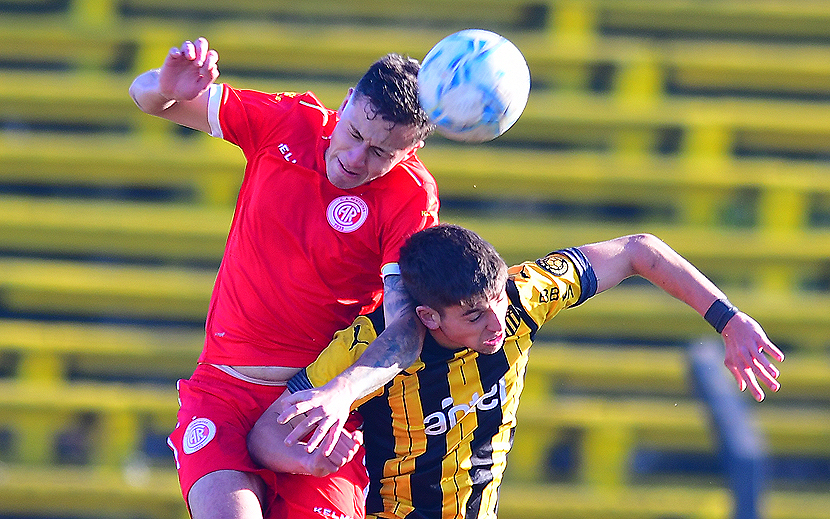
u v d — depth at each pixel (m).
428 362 10.68
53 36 27.80
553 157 26.77
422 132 10.24
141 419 23.55
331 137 10.66
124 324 25.19
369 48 27.66
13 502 22.67
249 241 11.09
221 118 11.15
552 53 27.83
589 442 23.45
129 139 27.09
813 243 25.70
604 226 25.94
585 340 25.28
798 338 24.97
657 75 27.98
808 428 23.64
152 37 27.77
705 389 19.62
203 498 10.34
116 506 22.75
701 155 27.03
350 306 11.09
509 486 23.17
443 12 29.16
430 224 10.82
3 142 26.47
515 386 11.06
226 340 11.22
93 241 25.62
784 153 27.70
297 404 9.37
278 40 27.61
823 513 22.53
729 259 25.50
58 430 23.58
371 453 11.20
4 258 25.62
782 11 29.06
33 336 24.28
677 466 24.05
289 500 10.71
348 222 10.80
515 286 10.77
